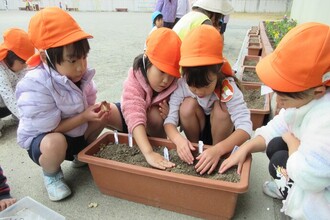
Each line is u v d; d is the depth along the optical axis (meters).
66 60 1.27
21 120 1.42
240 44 5.52
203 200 1.24
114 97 2.73
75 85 1.42
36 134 1.42
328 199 1.00
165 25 4.74
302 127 1.04
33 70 1.37
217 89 1.43
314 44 0.88
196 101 1.52
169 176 1.21
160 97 1.54
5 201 1.31
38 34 1.25
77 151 1.62
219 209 1.24
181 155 1.38
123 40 6.16
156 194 1.32
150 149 1.39
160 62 1.33
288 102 1.00
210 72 1.23
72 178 1.59
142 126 1.45
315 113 0.98
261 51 4.06
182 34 1.86
